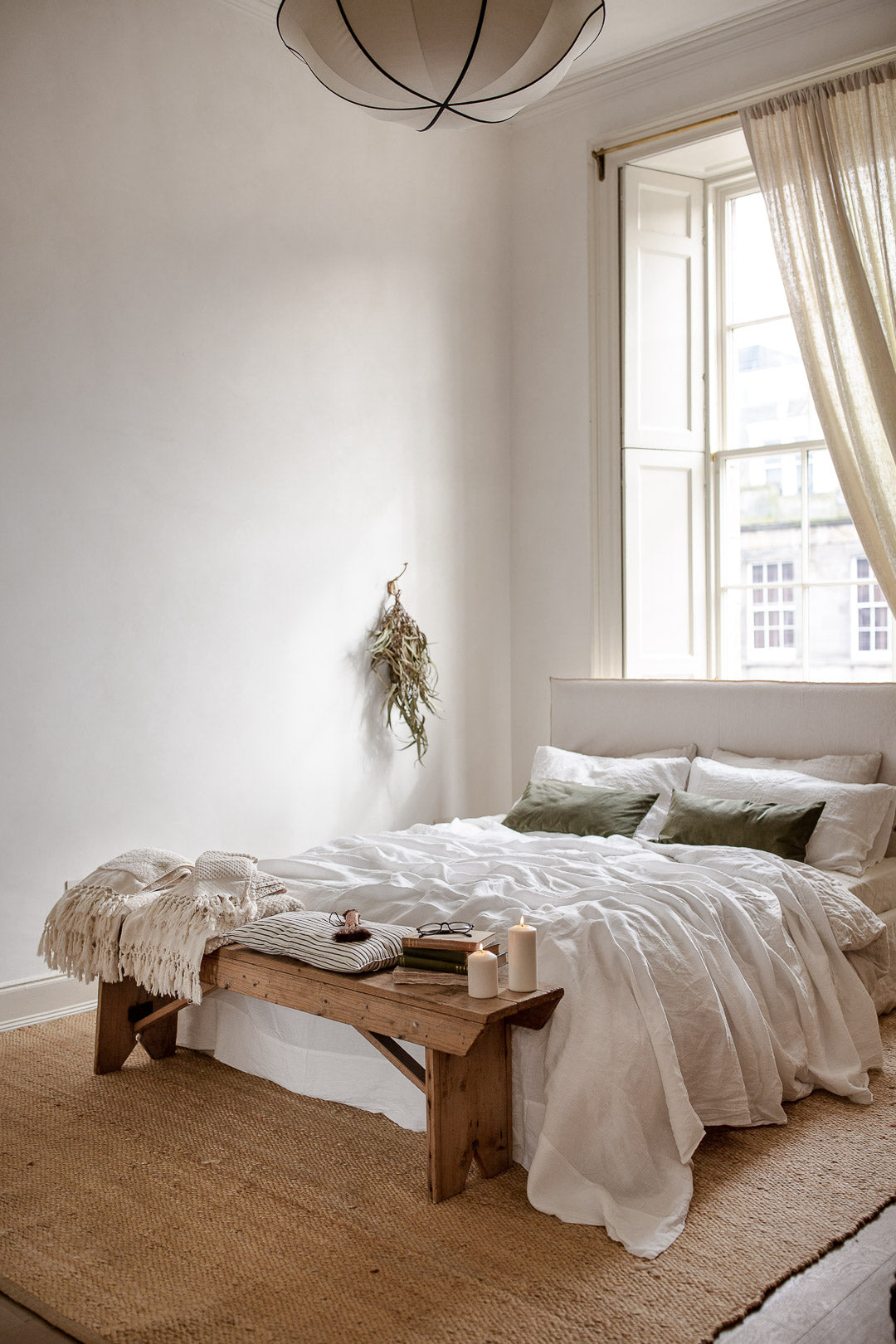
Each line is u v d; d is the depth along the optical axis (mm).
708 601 5668
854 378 4602
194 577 4520
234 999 3463
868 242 4547
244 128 4695
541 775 5059
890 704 4355
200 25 4523
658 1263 2303
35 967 4023
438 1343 2064
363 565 5238
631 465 5484
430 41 2979
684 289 5566
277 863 3740
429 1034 2559
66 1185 2715
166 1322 2148
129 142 4277
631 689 5199
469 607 5816
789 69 4910
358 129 5188
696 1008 2816
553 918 2953
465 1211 2531
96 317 4176
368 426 5258
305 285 4961
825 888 3574
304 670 4965
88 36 4141
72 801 4109
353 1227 2477
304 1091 3201
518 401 5996
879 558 4602
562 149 5742
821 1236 2393
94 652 4176
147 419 4348
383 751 5359
